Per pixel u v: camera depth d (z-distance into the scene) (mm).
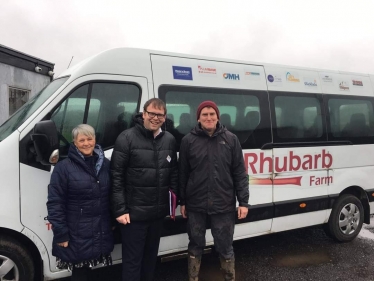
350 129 4738
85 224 2582
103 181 2656
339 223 4691
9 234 2842
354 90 4867
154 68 3408
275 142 4094
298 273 3834
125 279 2855
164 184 2865
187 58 3643
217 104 3732
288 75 4301
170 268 3938
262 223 4035
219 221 3104
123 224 2824
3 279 2818
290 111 4242
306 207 4340
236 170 3141
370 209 4945
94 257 2631
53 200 2482
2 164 2682
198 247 3209
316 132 4430
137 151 2736
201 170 3021
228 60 3906
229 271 3164
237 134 3846
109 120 3186
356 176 4758
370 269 3951
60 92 2943
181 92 3529
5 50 8672
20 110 3303
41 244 2881
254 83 4023
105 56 3178
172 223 3477
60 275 3000
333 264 4086
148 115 2715
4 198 2699
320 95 4508
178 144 3514
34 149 2719
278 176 4121
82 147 2562
